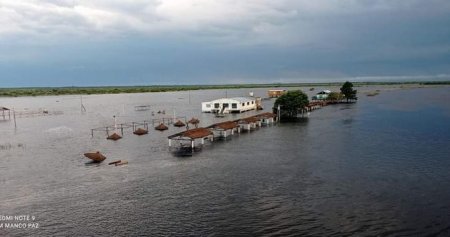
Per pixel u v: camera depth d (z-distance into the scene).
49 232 35.25
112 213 39.34
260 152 67.06
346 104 174.88
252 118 101.31
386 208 38.91
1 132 99.94
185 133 72.62
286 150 68.50
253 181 49.25
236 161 60.50
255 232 34.25
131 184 49.09
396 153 64.12
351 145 72.12
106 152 70.06
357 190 44.62
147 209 40.25
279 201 41.66
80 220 37.75
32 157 66.38
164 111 142.88
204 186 47.62
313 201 41.38
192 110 155.62
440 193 42.94
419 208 38.69
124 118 128.75
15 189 47.78
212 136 81.38
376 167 54.84
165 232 34.75
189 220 37.19
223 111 137.88
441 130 89.88
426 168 53.69
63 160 63.69
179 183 49.12
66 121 123.12
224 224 36.09
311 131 91.06
